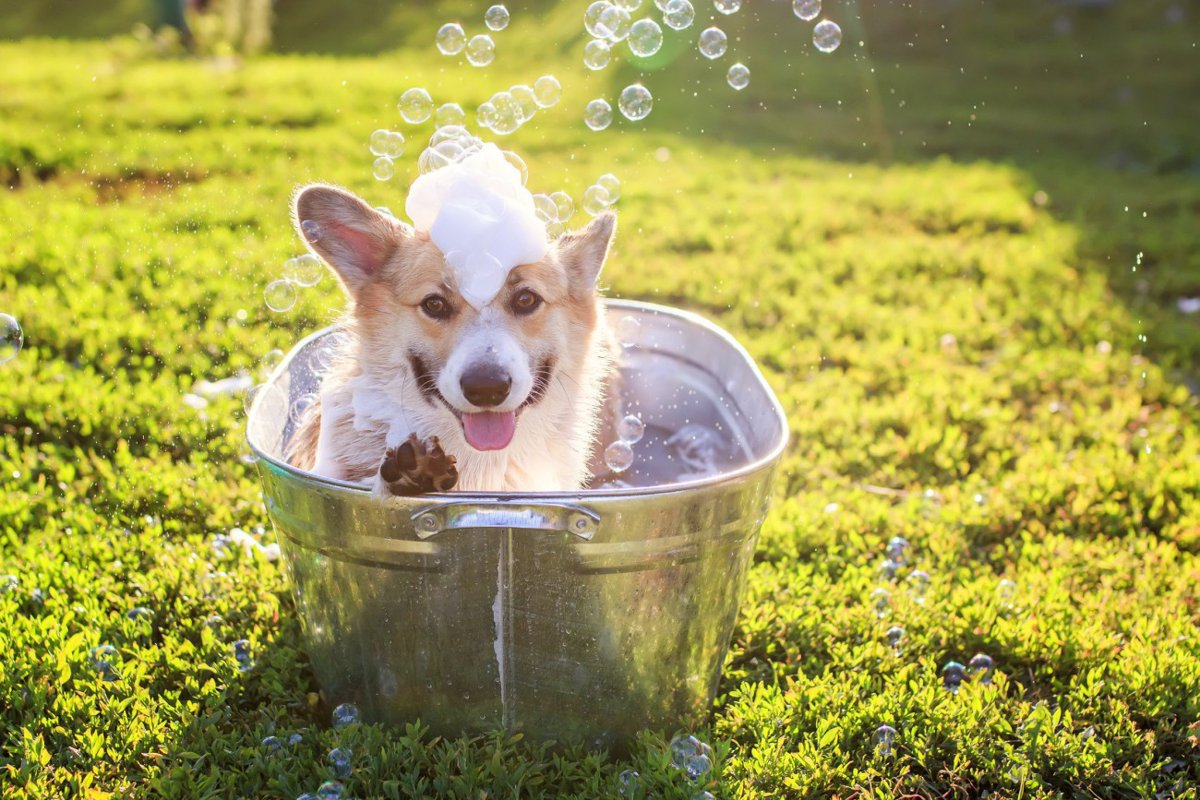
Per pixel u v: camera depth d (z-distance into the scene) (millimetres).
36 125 3598
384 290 1289
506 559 1119
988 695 1279
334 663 1207
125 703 1223
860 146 4133
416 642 1159
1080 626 1396
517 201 1253
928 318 2342
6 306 2049
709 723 1259
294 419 1400
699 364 1556
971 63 5613
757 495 1176
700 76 5160
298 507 1147
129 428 1713
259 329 2039
